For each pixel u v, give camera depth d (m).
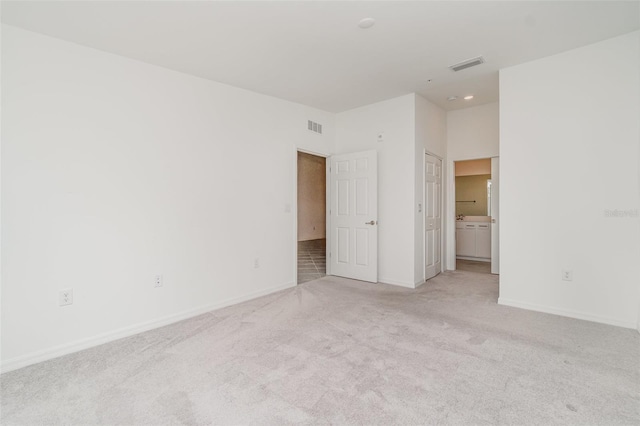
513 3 2.15
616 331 2.63
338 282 4.45
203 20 2.25
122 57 2.72
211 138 3.34
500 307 3.29
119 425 1.56
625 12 2.29
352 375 1.99
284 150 4.13
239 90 3.61
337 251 4.83
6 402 1.75
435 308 3.27
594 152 2.85
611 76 2.75
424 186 4.38
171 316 3.00
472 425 1.53
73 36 2.38
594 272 2.87
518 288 3.29
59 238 2.38
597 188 2.85
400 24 2.39
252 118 3.75
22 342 2.21
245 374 2.01
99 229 2.58
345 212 4.70
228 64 2.98
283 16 2.23
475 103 4.61
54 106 2.37
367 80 3.54
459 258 6.48
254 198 3.76
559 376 1.95
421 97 4.22
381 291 3.95
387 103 4.29
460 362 2.13
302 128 4.39
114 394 1.81
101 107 2.59
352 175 4.59
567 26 2.49
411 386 1.86
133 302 2.76
